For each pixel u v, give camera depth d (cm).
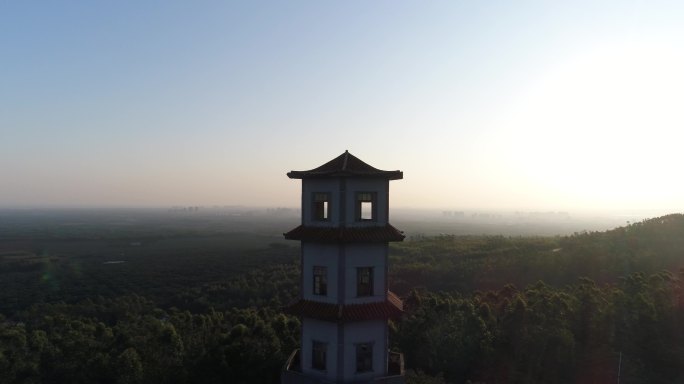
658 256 9419
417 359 5062
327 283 2795
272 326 5338
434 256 12231
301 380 2797
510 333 5047
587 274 9219
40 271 17662
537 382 4875
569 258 9612
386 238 2758
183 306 11325
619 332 5381
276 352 4762
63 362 4678
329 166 2942
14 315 10781
